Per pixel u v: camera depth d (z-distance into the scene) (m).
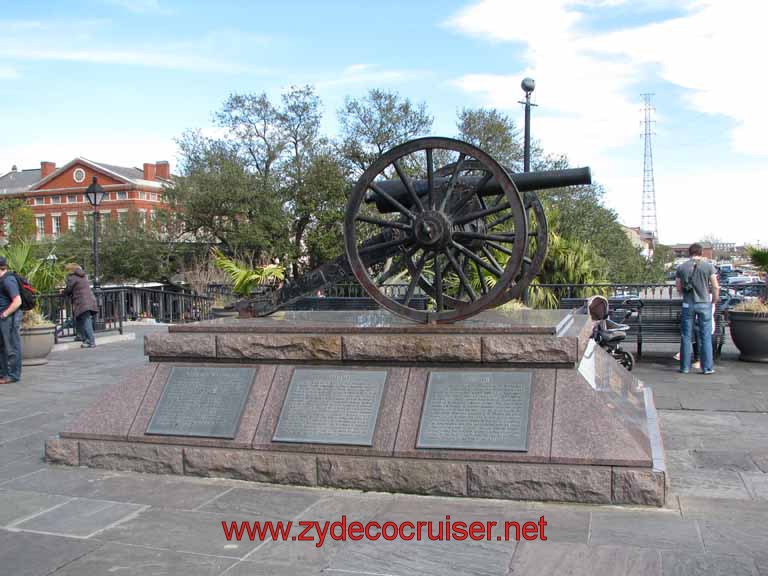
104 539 3.76
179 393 5.13
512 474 4.19
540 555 3.42
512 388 4.47
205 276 27.31
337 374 4.87
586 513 3.95
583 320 5.74
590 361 5.21
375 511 4.09
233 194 32.16
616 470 4.05
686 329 8.84
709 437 5.72
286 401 4.84
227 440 4.81
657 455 4.25
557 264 13.52
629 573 3.20
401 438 4.48
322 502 4.27
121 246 34.44
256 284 13.58
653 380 8.36
